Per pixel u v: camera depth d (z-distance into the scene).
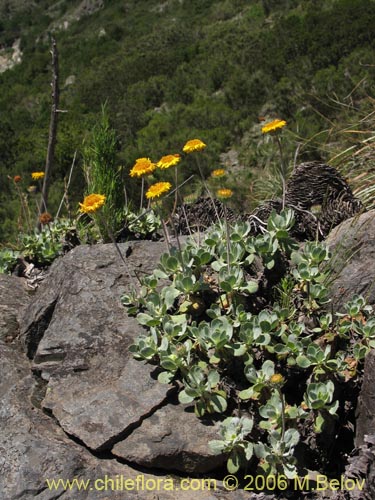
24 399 0.86
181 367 0.82
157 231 1.35
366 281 0.93
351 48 4.67
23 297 1.14
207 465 0.77
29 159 5.02
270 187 1.84
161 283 0.97
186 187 2.76
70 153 4.53
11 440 0.79
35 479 0.75
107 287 0.97
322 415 0.79
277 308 0.87
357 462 0.73
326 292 0.89
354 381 0.84
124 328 0.91
